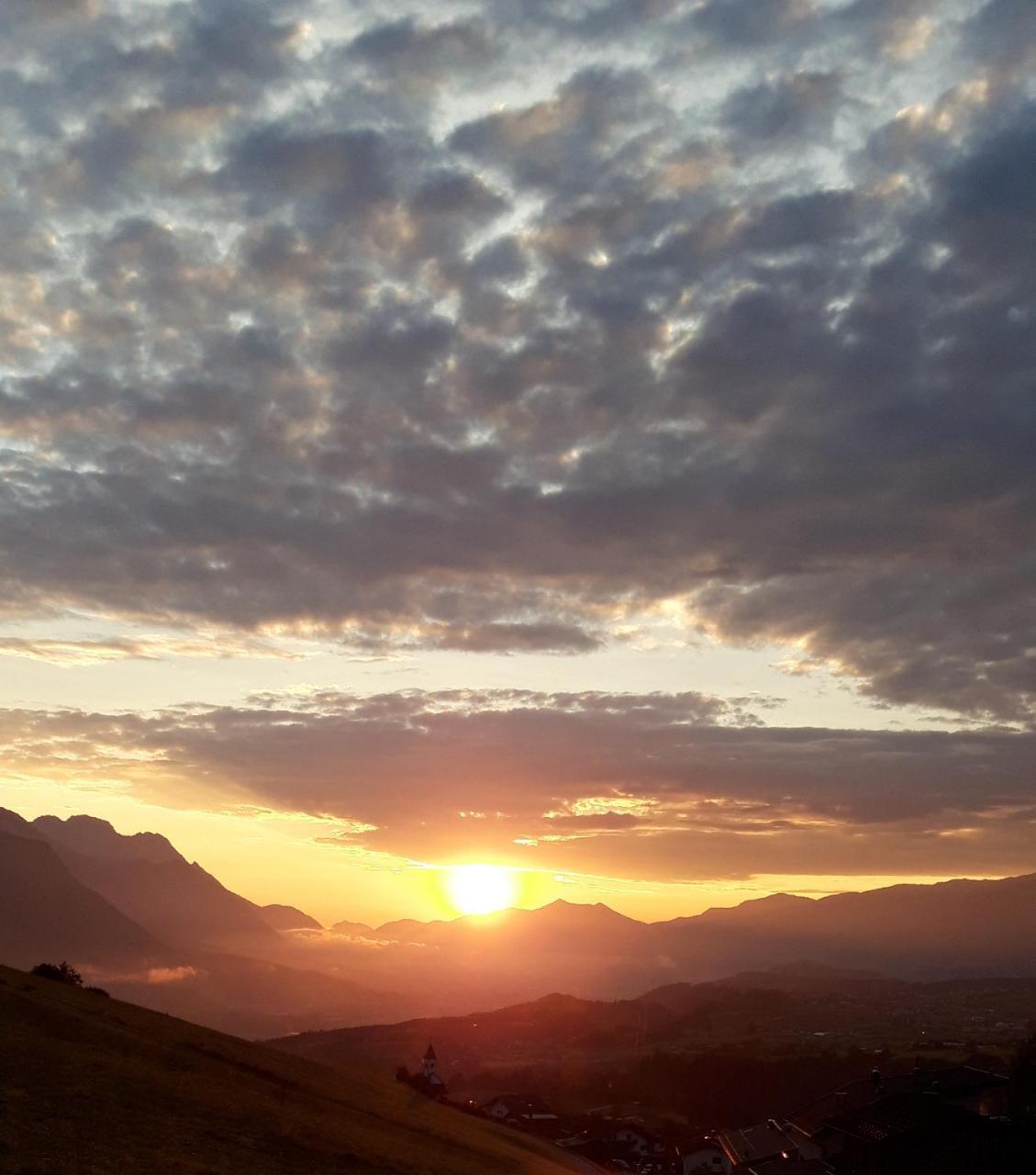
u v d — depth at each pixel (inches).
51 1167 1207.6
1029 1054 3216.0
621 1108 6427.2
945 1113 2775.6
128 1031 2429.9
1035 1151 2576.3
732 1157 3791.8
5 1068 1695.4
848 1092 3907.5
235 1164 1473.9
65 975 3750.0
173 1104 1784.0
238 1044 3102.9
